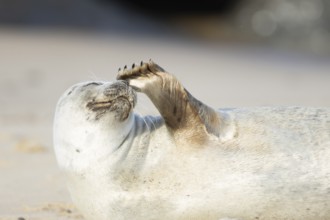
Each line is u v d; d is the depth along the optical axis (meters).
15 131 41.12
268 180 20.89
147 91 21.30
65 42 96.25
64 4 124.38
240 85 67.12
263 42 129.75
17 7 118.56
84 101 21.27
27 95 55.81
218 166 21.03
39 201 26.80
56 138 21.47
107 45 96.81
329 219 21.20
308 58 102.56
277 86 67.81
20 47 87.69
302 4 130.62
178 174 20.97
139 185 20.94
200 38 124.25
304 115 22.47
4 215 24.86
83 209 21.58
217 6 141.75
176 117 21.33
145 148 21.30
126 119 21.19
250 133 21.77
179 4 143.38
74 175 21.20
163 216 21.00
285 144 21.55
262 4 134.12
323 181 21.03
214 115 21.84
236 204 20.88
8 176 30.53
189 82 67.44
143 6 140.50
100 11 128.00
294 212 21.08
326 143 21.64
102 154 20.94
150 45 103.25
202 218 20.98
